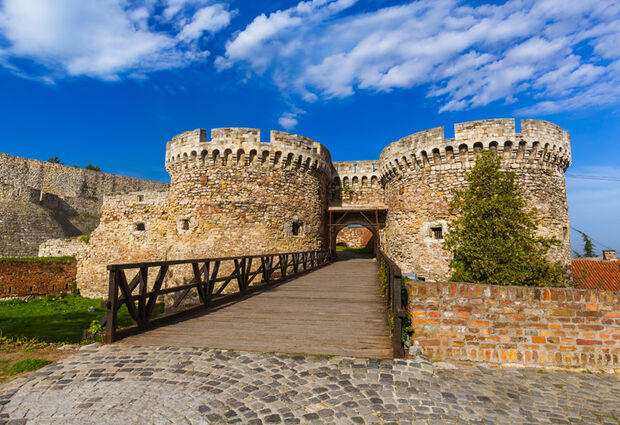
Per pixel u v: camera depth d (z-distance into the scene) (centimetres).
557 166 1580
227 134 1634
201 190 1636
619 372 407
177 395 309
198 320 603
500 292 438
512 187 1082
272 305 738
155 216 2125
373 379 355
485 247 1014
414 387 341
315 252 1697
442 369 399
